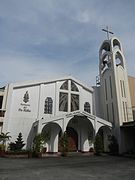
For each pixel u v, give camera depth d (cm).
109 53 3177
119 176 1067
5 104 2473
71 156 2284
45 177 1015
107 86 3083
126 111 2827
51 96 2823
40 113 2658
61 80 2966
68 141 2555
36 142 2197
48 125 2595
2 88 2677
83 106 3022
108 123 2703
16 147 2291
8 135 2378
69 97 2930
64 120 2461
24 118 2545
